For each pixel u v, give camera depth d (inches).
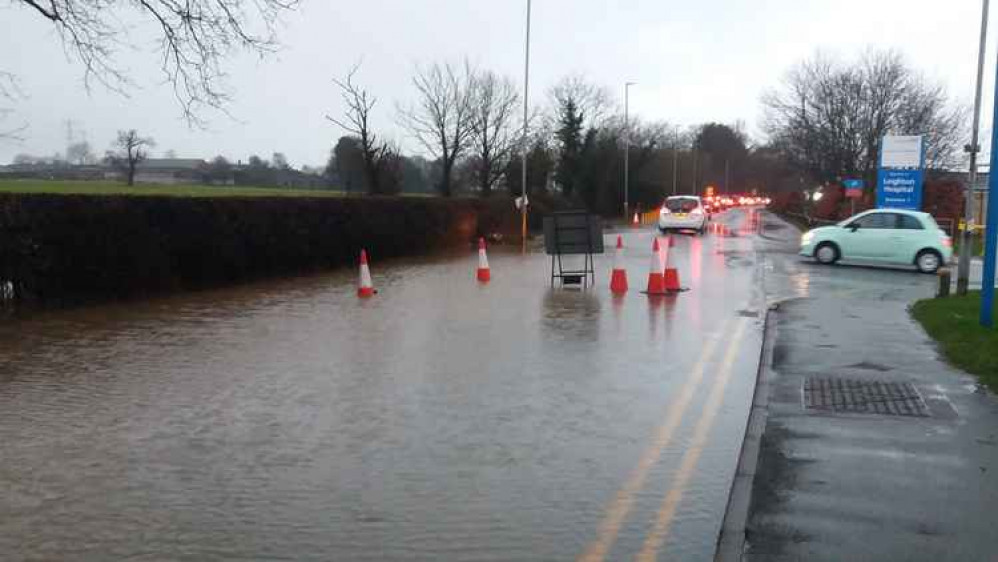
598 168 2474.2
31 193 481.7
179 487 205.5
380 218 884.6
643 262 876.0
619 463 224.5
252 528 181.0
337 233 791.7
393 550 169.9
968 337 383.6
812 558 161.5
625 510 191.2
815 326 441.1
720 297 579.5
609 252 1019.3
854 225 839.7
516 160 1839.3
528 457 229.5
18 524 182.4
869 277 743.1
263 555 167.5
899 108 1739.7
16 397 290.4
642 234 1521.9
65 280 506.0
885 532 173.6
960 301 516.7
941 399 285.0
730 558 160.7
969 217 788.6
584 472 217.3
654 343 400.2
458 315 487.5
